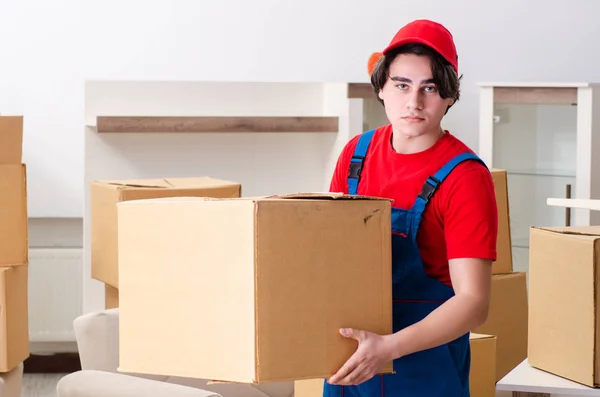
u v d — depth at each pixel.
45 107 5.17
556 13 5.02
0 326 2.96
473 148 5.03
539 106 4.12
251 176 4.71
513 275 3.65
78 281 5.29
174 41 5.04
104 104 4.55
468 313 1.73
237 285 1.60
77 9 5.07
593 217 4.07
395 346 1.66
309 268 1.61
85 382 2.67
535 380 2.43
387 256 1.69
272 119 4.41
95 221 3.62
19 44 5.10
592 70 5.06
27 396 4.77
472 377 2.86
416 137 1.89
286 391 3.15
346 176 2.04
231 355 1.61
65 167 5.23
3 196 2.99
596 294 2.33
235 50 5.04
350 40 5.04
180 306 1.68
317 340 1.62
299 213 1.60
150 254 1.72
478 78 5.01
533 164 4.16
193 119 4.34
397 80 1.83
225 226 1.62
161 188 3.40
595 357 2.34
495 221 1.81
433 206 1.84
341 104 4.46
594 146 4.04
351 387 1.97
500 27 5.00
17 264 3.02
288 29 5.04
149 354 1.73
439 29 1.82
